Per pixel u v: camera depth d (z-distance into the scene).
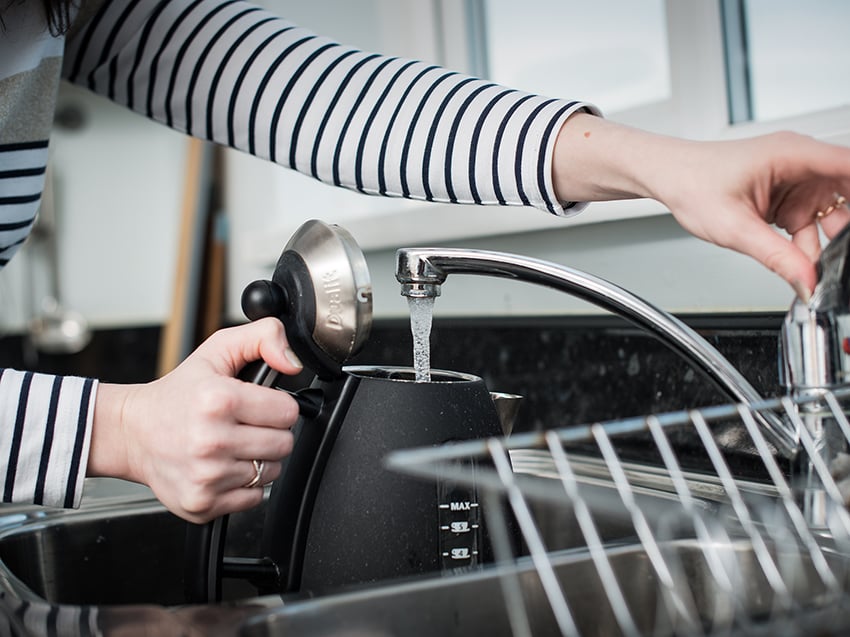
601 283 0.53
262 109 0.70
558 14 1.19
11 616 0.40
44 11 0.62
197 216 1.78
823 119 0.80
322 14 1.55
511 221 1.02
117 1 0.73
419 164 0.63
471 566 0.49
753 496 0.61
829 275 0.44
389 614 0.40
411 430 0.50
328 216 1.54
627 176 0.53
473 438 0.51
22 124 0.64
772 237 0.46
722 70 0.92
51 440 0.51
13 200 0.65
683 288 0.84
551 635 0.44
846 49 0.83
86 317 2.25
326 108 0.68
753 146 0.47
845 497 0.47
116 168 2.19
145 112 0.75
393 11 1.41
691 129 0.95
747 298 0.78
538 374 0.91
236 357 0.51
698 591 0.50
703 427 0.40
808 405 0.47
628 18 1.08
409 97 0.65
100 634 0.37
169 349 1.81
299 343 0.51
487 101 0.62
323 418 0.51
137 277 2.20
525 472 0.75
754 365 0.70
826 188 0.48
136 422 0.50
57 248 2.23
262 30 0.72
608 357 0.83
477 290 1.09
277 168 1.63
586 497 0.36
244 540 0.74
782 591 0.36
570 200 0.59
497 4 1.29
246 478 0.50
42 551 0.66
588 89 1.16
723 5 0.92
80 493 0.51
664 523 0.50
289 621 0.39
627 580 0.47
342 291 0.50
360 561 0.49
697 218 0.49
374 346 1.19
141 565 0.70
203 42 0.72
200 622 0.39
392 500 0.49
